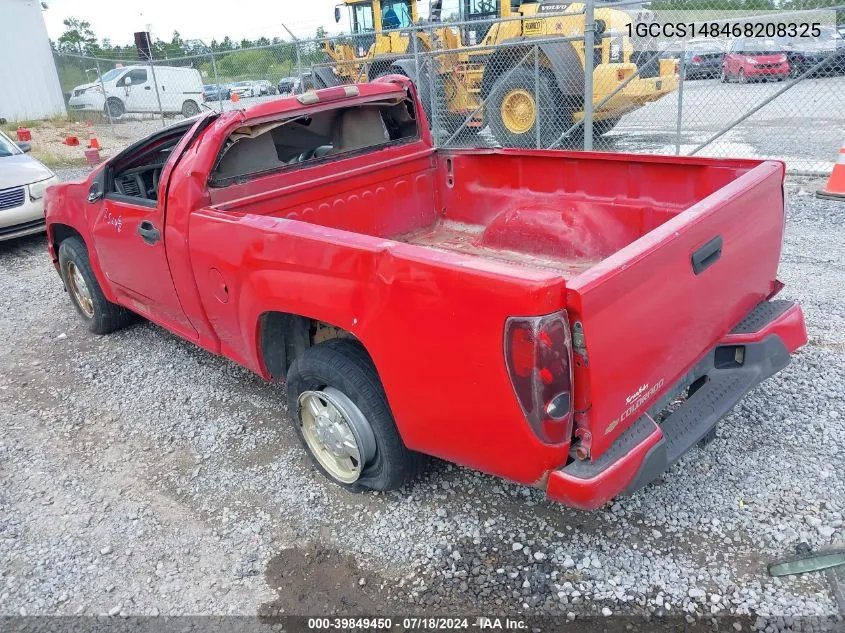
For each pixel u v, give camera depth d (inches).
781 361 122.4
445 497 126.3
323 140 171.9
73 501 135.6
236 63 610.2
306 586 109.6
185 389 177.0
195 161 136.1
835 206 281.7
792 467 125.1
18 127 760.3
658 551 109.6
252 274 122.9
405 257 95.0
